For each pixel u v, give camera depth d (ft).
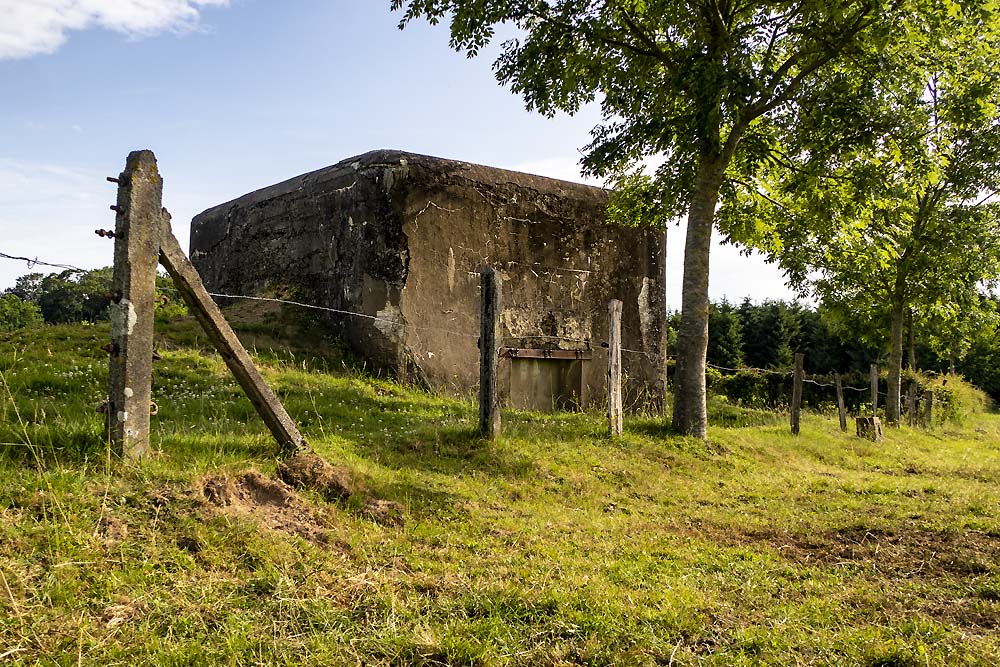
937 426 63.57
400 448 24.30
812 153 35.29
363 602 12.51
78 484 13.69
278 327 40.45
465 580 13.93
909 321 64.90
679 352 33.65
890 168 37.01
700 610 13.38
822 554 17.92
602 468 25.90
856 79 34.24
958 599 14.30
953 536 18.89
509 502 20.85
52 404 22.71
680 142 35.24
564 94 34.96
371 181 39.47
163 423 22.33
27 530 12.14
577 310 45.65
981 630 12.78
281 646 10.71
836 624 12.99
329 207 42.57
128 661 9.93
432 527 17.29
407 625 11.78
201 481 15.15
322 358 38.55
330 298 42.11
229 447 18.94
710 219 33.86
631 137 34.04
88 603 11.06
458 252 41.22
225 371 31.94
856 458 35.68
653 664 11.19
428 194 40.14
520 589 13.53
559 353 44.24
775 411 57.77
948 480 29.99
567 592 13.55
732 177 39.04
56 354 31.48
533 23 34.22
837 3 30.48
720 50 31.58
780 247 42.50
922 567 16.55
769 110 33.73
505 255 43.04
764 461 31.45
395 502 18.53
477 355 41.63
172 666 9.91
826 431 43.75
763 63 35.19
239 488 15.78
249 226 49.34
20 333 35.55
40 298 106.11
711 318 138.82
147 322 15.93
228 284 50.88
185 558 12.73
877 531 19.69
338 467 19.16
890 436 46.11
